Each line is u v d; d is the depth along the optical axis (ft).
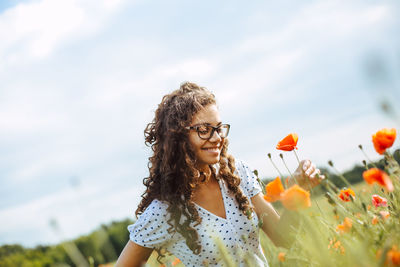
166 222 6.48
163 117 6.73
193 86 6.77
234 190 6.63
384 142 4.94
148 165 7.29
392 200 5.12
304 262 4.55
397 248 3.62
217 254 6.38
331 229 4.74
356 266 3.46
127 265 6.72
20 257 27.63
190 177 6.33
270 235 6.82
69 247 4.17
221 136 6.51
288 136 5.84
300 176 5.73
